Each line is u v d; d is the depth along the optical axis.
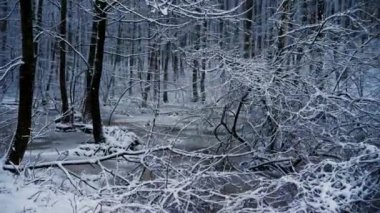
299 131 9.58
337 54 11.12
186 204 7.59
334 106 9.74
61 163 8.72
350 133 9.48
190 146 11.84
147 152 8.81
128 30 27.72
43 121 16.86
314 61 11.20
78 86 27.66
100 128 14.73
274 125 10.46
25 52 9.26
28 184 7.79
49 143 15.54
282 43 11.87
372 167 7.00
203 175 7.78
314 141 9.38
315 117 9.80
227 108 10.94
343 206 6.36
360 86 10.70
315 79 10.65
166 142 12.11
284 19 12.37
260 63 10.61
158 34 15.93
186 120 12.56
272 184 7.10
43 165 8.74
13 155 9.12
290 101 10.34
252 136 11.10
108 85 26.34
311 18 13.80
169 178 8.20
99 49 14.88
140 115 23.03
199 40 14.98
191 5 10.20
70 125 18.48
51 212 6.71
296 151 9.49
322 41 11.22
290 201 7.39
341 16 11.29
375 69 11.43
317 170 8.16
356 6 12.41
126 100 24.23
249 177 9.12
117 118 22.44
